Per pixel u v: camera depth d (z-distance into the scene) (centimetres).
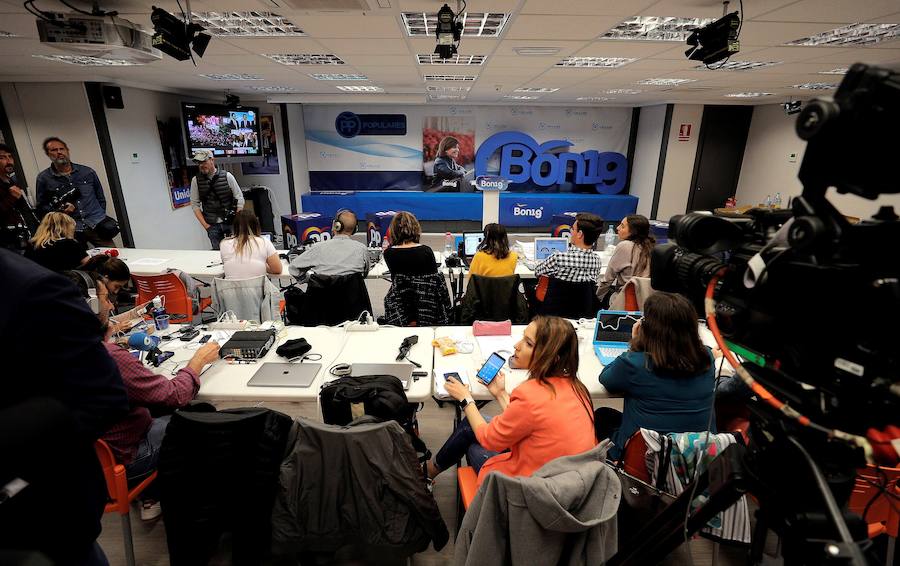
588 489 108
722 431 199
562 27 305
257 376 197
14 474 61
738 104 807
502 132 930
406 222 297
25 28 311
